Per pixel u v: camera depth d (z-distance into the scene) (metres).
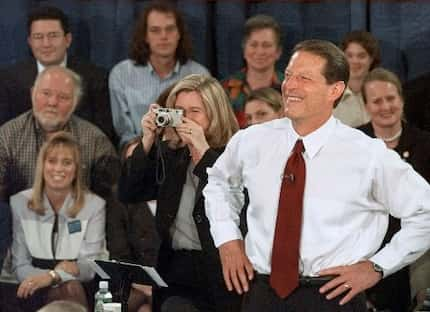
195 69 22.73
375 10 23.44
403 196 13.45
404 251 13.43
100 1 23.92
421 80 22.19
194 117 16.38
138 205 19.73
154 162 16.38
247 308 13.79
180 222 16.38
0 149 21.20
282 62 23.70
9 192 21.19
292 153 13.58
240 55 23.86
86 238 19.80
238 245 14.00
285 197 13.48
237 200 14.45
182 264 16.39
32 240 19.83
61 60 22.75
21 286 19.28
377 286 19.19
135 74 22.55
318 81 13.37
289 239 13.40
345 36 22.22
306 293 13.41
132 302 18.03
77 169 19.89
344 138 13.54
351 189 13.38
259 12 23.88
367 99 20.09
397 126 20.03
